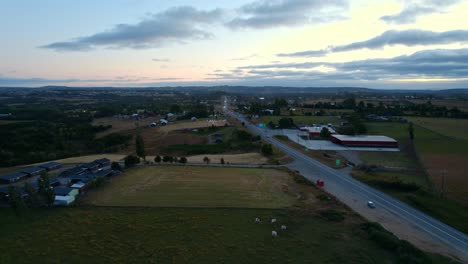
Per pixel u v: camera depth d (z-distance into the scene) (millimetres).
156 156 78938
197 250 32750
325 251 32375
